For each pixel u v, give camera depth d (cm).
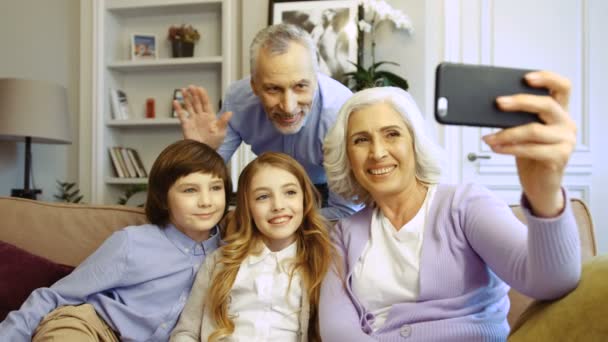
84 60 360
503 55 322
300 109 150
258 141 183
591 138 316
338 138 113
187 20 371
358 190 120
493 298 103
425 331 96
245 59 336
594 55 317
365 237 113
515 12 321
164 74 376
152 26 376
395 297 104
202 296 123
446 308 98
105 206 155
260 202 124
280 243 128
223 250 126
